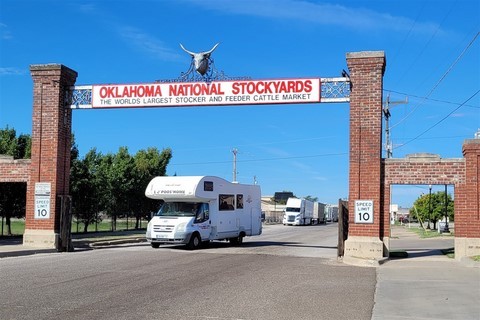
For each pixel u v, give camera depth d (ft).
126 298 34.81
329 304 33.91
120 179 136.98
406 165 64.13
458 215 62.39
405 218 418.31
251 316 29.99
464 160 62.59
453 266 54.80
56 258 61.62
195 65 72.02
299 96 68.74
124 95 74.33
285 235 133.80
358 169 64.69
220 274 48.32
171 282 42.60
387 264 57.72
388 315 30.60
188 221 77.61
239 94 70.90
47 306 31.60
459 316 30.35
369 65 65.46
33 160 74.74
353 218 64.28
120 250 74.69
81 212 119.44
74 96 76.02
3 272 47.67
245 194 92.68
